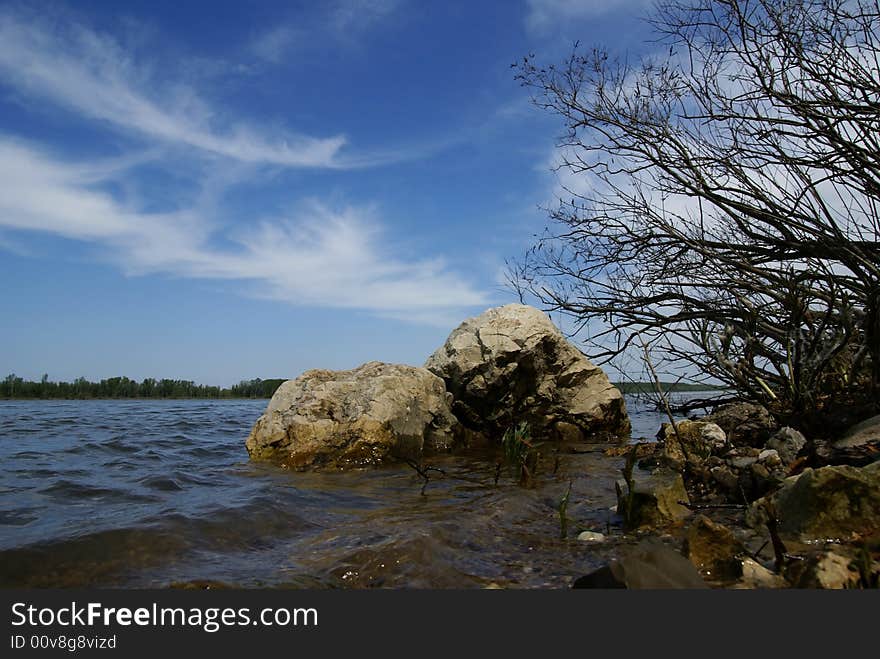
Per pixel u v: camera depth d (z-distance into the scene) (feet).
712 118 25.23
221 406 94.48
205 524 15.23
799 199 24.17
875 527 12.88
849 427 20.49
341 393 30.66
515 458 26.94
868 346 20.92
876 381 21.25
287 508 17.67
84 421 54.44
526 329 37.01
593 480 23.41
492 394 36.65
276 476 24.82
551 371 38.70
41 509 17.33
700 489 18.83
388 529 15.47
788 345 22.85
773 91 23.39
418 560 12.93
